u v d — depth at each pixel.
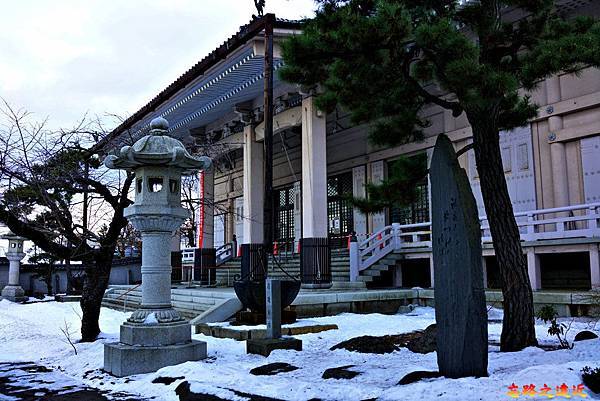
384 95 8.45
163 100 20.77
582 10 15.16
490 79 6.62
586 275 15.12
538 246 14.36
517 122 9.66
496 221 8.00
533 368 5.58
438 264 6.17
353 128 24.05
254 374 7.23
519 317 7.77
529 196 16.94
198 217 26.66
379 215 22.80
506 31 8.82
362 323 12.24
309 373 7.21
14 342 12.26
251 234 22.28
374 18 7.17
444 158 6.23
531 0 8.07
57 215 10.67
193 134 26.66
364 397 5.56
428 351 8.38
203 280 23.41
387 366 7.43
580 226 15.65
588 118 15.62
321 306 13.76
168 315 8.59
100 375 8.16
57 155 11.15
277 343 8.84
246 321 11.66
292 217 27.31
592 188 15.41
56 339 12.01
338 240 24.75
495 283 16.19
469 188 6.08
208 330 11.39
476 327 5.75
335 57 7.93
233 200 30.08
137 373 8.03
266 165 13.29
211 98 21.88
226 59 17.81
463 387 5.20
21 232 10.59
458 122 19.27
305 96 19.50
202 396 6.22
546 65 7.15
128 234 12.05
